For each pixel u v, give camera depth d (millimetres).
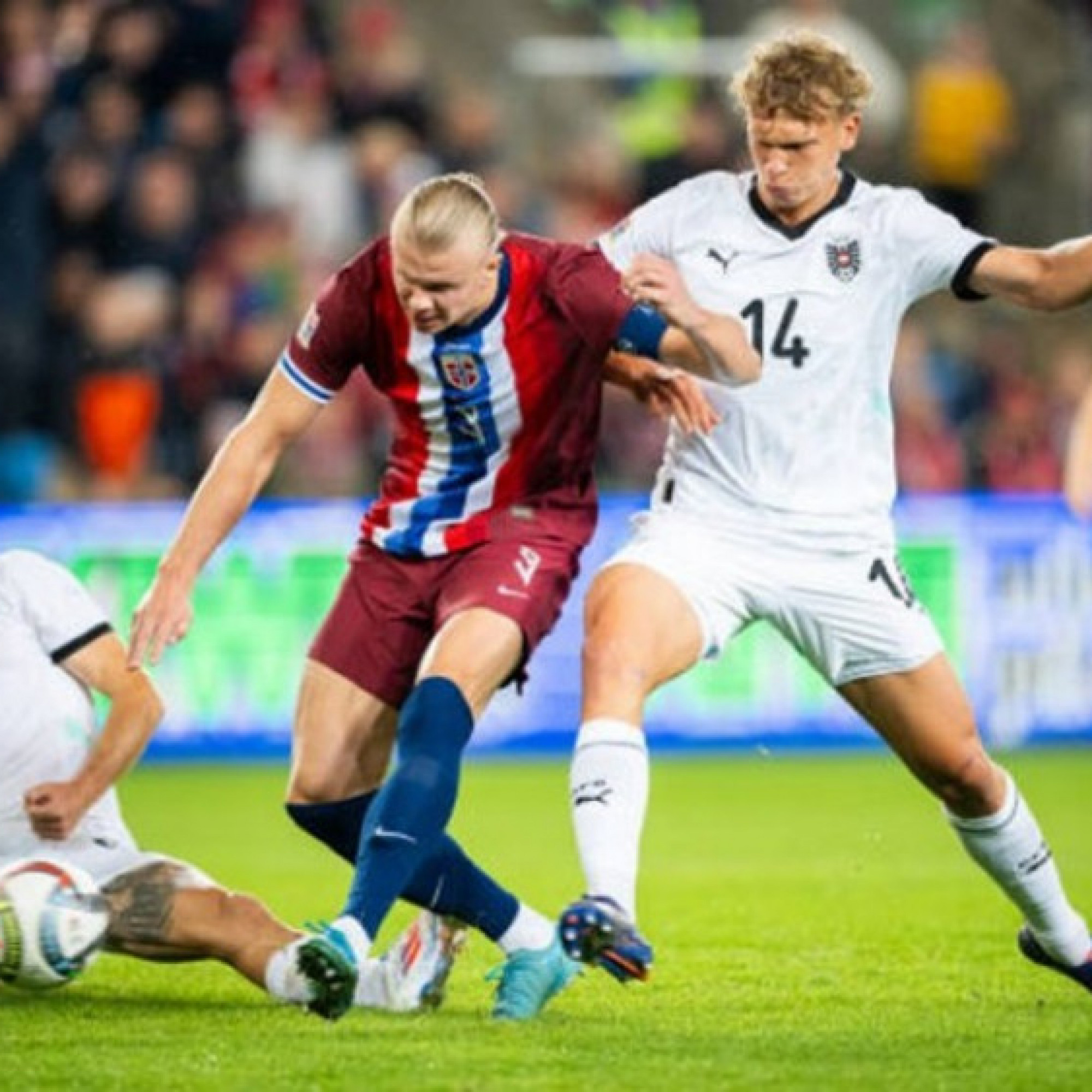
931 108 70250
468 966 28734
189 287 60250
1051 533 58125
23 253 59312
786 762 56188
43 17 61656
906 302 25500
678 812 47188
